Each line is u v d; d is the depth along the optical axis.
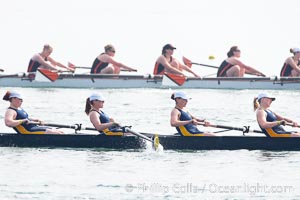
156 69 165.50
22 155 94.19
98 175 84.56
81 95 152.88
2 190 78.12
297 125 99.62
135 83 165.75
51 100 144.88
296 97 151.38
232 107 138.00
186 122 98.62
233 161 92.38
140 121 121.19
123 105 139.00
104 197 76.50
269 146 99.12
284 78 162.38
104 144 99.12
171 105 139.50
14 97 98.19
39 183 80.94
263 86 163.75
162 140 99.00
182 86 165.38
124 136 99.00
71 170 86.69
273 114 100.00
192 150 98.88
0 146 99.31
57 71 167.88
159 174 85.44
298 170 87.50
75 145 99.19
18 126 99.00
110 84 165.88
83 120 121.81
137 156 94.75
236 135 106.88
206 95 154.12
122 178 83.50
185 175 85.06
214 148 99.06
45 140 99.06
